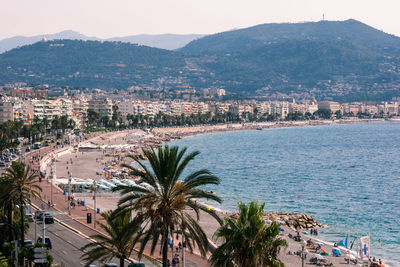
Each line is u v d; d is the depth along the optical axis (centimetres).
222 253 5156
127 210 5469
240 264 5091
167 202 5372
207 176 5547
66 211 13388
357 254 11356
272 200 18250
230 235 5219
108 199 15975
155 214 5338
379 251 12150
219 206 16538
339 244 12162
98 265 8525
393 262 11312
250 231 5100
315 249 11500
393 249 12338
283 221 14025
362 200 18675
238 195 19012
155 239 5309
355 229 14188
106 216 6738
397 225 14725
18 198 8538
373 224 14838
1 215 8438
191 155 5462
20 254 7531
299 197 18988
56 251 9438
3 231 8225
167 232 5341
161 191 5450
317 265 10269
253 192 19838
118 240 6116
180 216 5453
